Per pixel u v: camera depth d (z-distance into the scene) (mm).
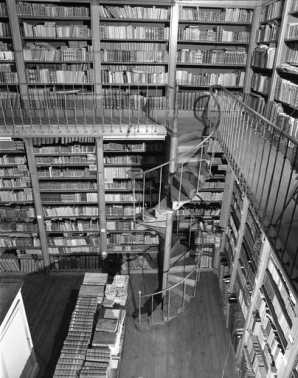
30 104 6660
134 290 7277
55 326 6375
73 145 6711
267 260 4375
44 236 7395
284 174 4648
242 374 5258
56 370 4688
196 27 6520
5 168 6914
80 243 7562
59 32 6230
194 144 5543
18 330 4824
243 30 6938
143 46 6473
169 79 6688
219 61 6707
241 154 5117
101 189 6996
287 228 3488
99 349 4914
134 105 6844
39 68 6641
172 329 6348
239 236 5934
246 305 5402
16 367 4816
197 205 7770
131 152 7141
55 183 6996
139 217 6137
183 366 5668
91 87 6918
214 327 6414
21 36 6199
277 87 5539
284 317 3760
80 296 5719
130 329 6340
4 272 7762
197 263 6695
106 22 6629
